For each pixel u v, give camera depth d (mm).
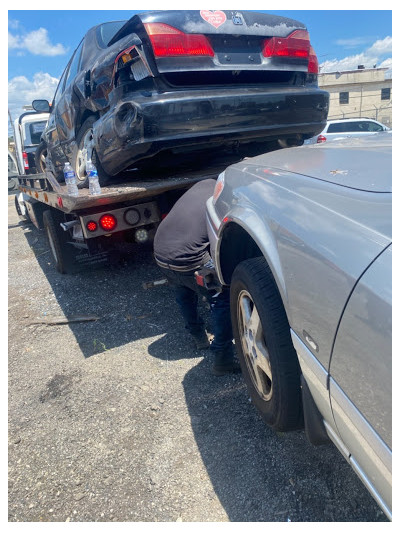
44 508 1898
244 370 2158
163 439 2211
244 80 3486
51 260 5762
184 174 3842
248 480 1893
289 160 1968
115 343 3266
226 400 2447
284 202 1599
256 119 3418
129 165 3408
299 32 3668
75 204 2949
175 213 2725
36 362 3158
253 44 3449
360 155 1684
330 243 1285
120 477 2012
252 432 2170
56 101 5414
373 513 1657
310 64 3797
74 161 4574
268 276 1774
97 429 2348
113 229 3283
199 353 2984
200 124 3191
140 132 3062
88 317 3740
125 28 3250
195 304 2980
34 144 8766
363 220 1236
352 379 1151
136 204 3340
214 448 2105
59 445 2271
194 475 1966
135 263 4891
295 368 1648
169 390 2604
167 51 3062
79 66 4344
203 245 2598
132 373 2830
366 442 1116
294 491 1802
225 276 2312
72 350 3260
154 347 3129
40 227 6070
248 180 2016
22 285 4902
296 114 3645
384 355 1031
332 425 1356
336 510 1689
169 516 1779
